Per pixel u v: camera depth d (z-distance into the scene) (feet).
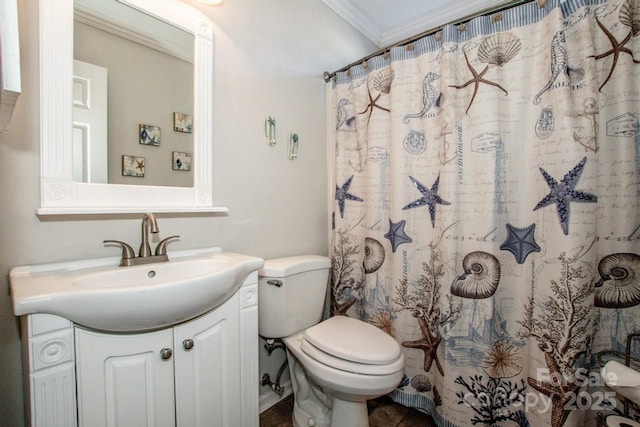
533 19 3.62
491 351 3.82
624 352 3.28
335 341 3.74
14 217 2.56
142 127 3.33
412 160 4.57
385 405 4.79
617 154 3.27
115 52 3.14
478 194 3.90
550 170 3.45
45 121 2.68
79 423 2.16
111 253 3.09
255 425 3.36
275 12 4.72
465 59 4.02
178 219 3.62
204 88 3.78
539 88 3.58
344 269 5.37
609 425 2.96
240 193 4.28
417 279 4.56
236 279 2.89
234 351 3.13
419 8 6.12
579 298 3.19
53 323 2.04
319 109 5.58
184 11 3.63
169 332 2.58
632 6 3.21
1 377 2.53
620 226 3.28
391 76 4.71
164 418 2.57
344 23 6.07
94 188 2.97
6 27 1.59
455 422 3.93
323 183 5.72
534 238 3.67
